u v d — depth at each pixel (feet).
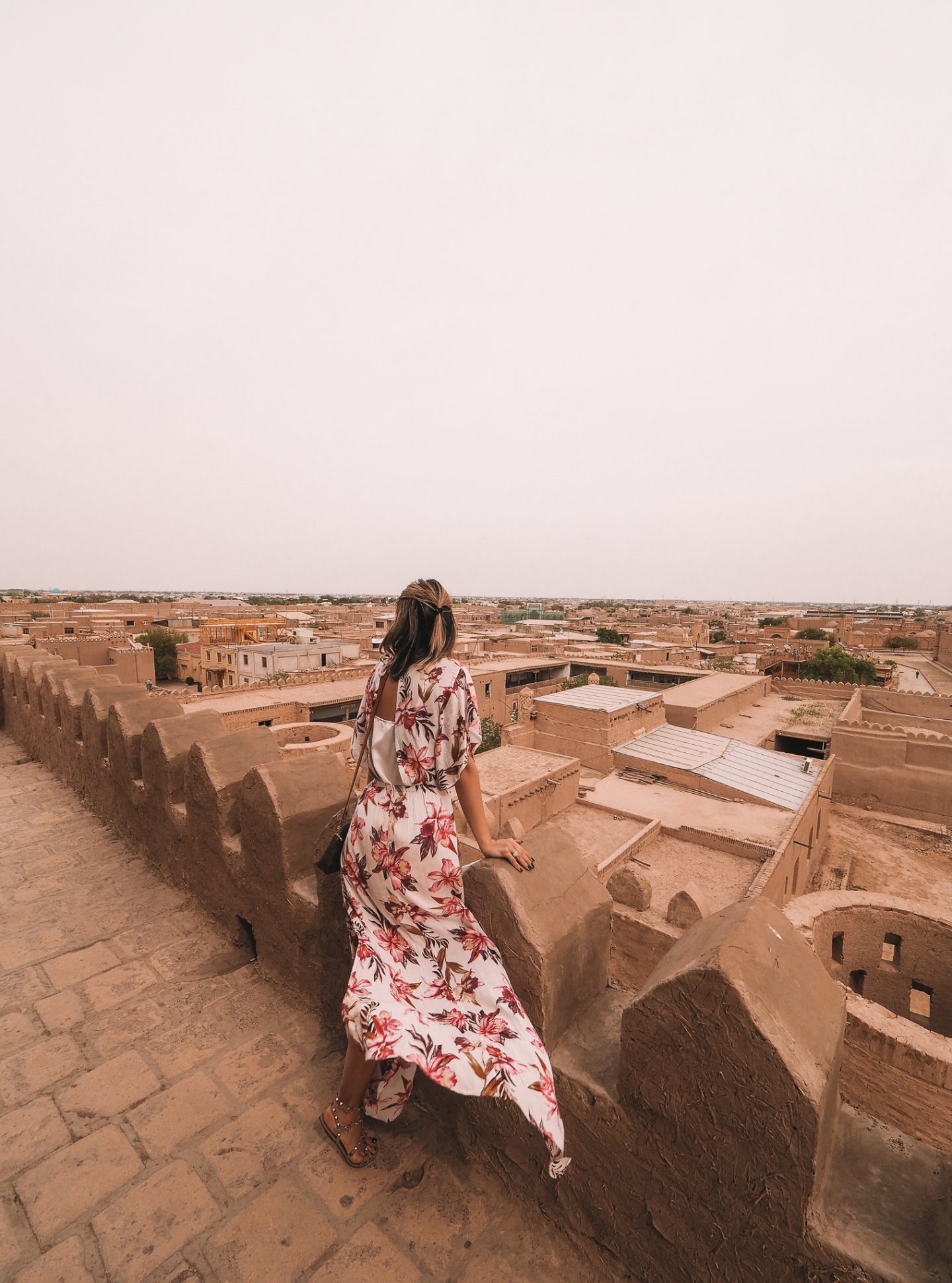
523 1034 6.31
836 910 29.50
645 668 142.61
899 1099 21.45
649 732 91.04
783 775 71.92
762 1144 5.30
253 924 11.43
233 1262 6.40
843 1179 5.65
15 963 11.60
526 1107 5.74
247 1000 10.59
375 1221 6.88
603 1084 6.46
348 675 134.31
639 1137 6.07
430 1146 7.82
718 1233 5.68
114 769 17.10
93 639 155.84
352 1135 7.46
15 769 23.93
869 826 80.33
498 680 126.82
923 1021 29.25
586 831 57.36
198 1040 9.65
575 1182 6.62
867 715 111.34
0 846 16.67
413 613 6.64
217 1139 7.88
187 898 13.84
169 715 17.37
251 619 284.82
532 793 56.59
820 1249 5.12
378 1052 5.77
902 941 29.22
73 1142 7.80
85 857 16.05
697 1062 5.57
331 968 9.68
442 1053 5.92
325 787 11.22
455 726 6.59
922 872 68.44
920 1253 4.98
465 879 7.26
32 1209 6.94
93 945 12.20
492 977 6.68
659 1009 5.72
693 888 35.22
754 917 6.15
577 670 163.12
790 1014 5.39
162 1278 6.22
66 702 21.22
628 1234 6.27
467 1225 6.86
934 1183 5.62
